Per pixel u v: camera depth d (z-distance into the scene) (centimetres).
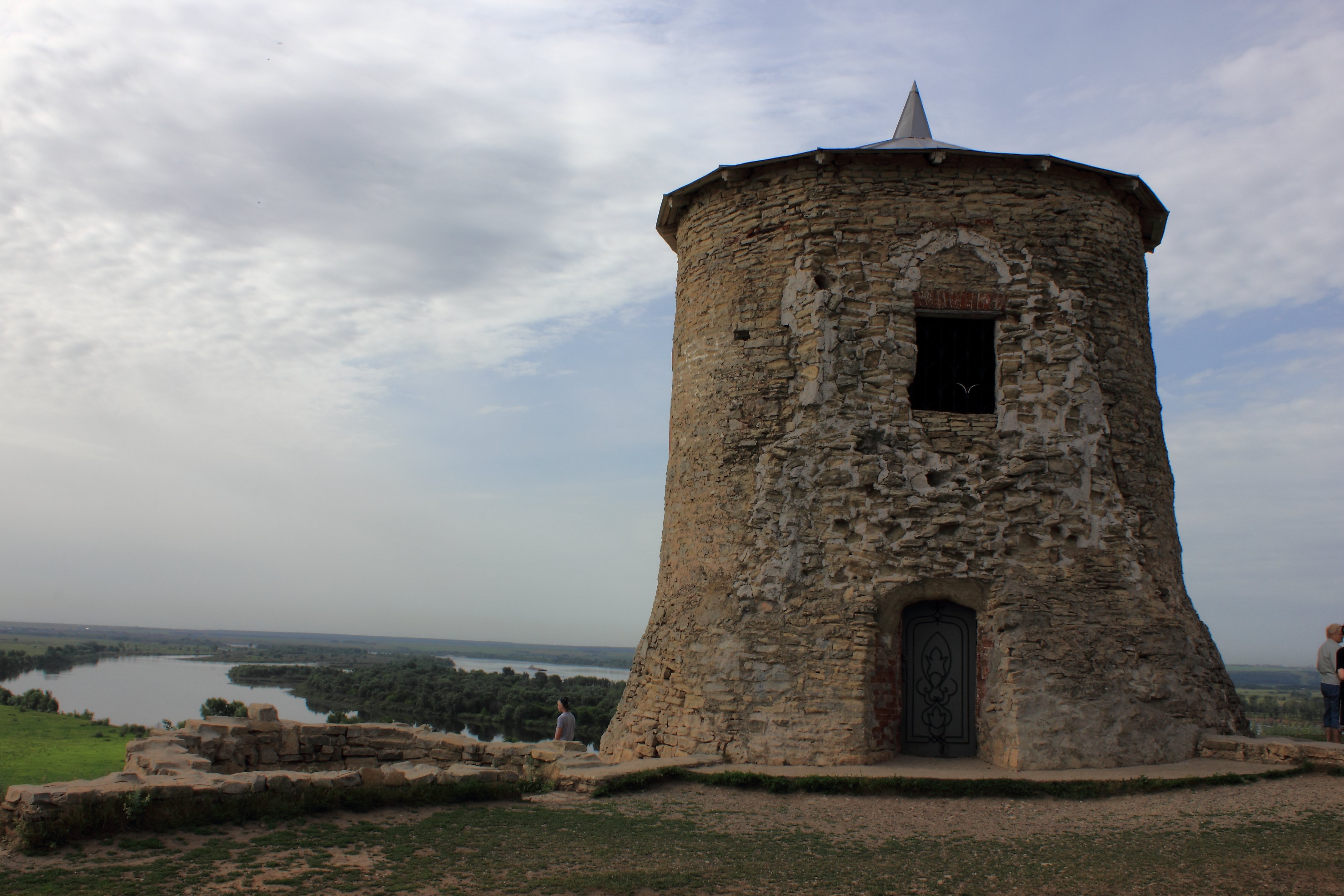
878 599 1148
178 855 613
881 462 1187
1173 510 1305
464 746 1196
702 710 1165
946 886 632
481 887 595
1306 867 666
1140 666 1134
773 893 611
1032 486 1181
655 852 706
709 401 1309
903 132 1641
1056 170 1276
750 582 1198
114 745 1176
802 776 985
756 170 1321
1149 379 1309
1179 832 785
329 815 746
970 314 1238
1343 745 1060
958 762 1120
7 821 627
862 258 1247
